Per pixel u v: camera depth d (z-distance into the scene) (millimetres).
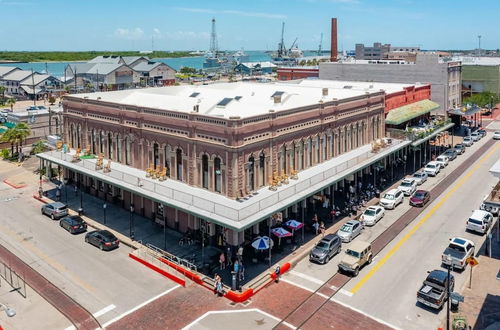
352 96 55750
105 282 35062
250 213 35281
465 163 71938
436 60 89188
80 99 54438
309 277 35656
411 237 43125
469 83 124062
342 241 41656
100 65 175250
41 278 35562
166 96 52906
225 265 37469
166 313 30953
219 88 65562
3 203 53531
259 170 41500
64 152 54188
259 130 40531
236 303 32125
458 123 98562
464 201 53625
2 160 74562
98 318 30328
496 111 126625
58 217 47875
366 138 59219
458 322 27703
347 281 34875
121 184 42906
